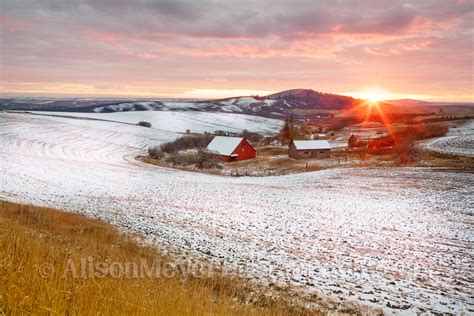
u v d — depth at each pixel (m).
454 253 15.84
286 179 48.94
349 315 9.48
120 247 13.35
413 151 60.94
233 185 43.59
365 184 39.88
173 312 5.16
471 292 11.50
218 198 32.69
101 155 78.19
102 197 31.30
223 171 64.44
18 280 5.00
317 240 18.08
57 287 5.11
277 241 17.72
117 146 95.00
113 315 4.70
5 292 4.60
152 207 26.89
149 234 18.00
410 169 48.09
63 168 52.75
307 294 10.89
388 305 10.34
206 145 100.19
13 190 31.58
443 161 52.06
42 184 37.00
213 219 22.88
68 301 4.80
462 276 12.98
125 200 30.09
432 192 32.91
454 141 77.56
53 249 8.17
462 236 18.75
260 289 10.81
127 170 57.25
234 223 21.81
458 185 35.56
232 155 83.69
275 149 99.56
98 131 114.06
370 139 100.25
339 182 42.62
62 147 83.25
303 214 25.25
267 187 41.31
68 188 35.72
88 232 15.30
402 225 21.48
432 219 22.95
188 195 34.31
